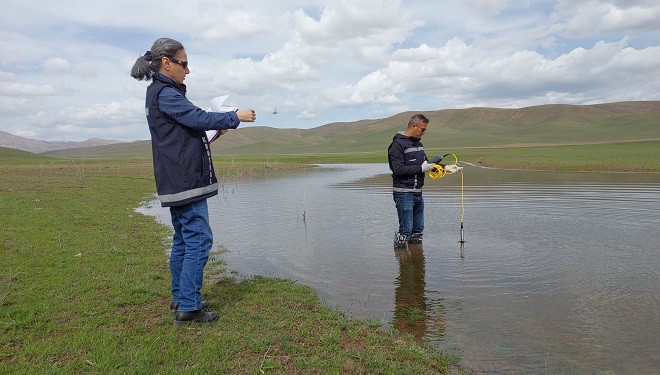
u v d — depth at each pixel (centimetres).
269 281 567
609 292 513
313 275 605
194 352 353
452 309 474
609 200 1218
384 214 1107
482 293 521
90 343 362
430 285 552
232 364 338
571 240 761
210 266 653
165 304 471
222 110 419
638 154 3331
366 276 595
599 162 2612
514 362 359
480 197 1357
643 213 1005
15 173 2627
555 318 445
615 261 633
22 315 418
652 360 358
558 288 530
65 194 1530
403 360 358
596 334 407
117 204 1350
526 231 842
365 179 2419
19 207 1152
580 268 604
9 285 505
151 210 1246
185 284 406
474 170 2788
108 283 530
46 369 318
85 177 2391
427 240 794
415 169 725
